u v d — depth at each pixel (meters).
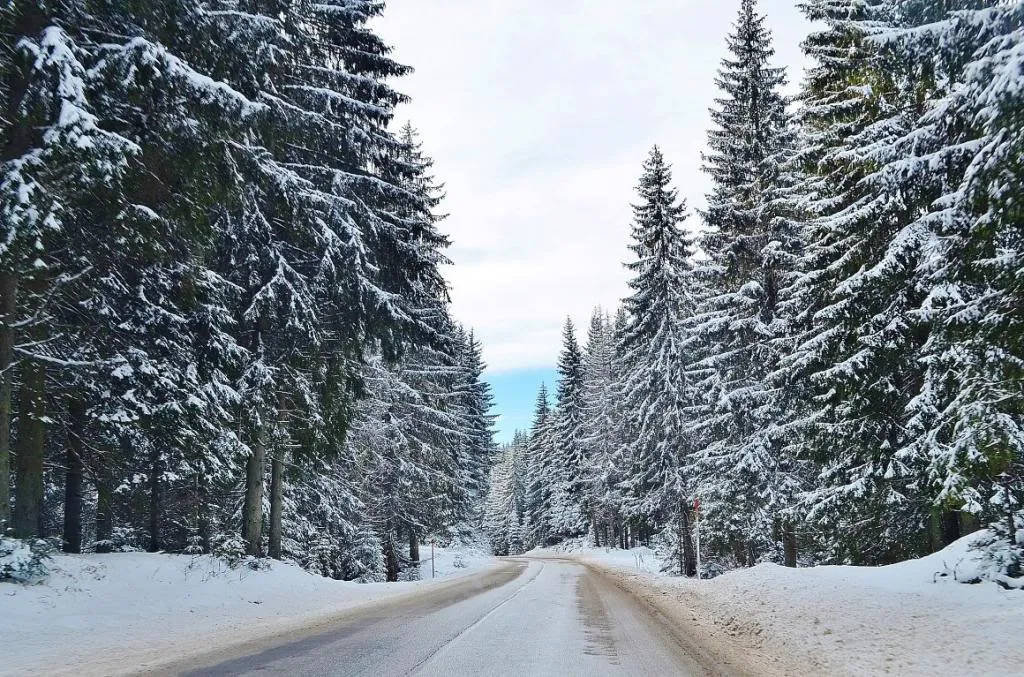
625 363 34.81
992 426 9.80
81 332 14.69
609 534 58.59
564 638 9.67
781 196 23.09
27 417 14.03
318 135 18.27
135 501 20.16
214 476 17.20
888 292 14.42
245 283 19.56
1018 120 7.40
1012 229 8.79
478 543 66.44
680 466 27.98
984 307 10.34
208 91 12.11
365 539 31.38
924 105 14.62
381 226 20.94
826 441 17.14
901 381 15.76
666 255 28.95
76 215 12.18
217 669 7.34
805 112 16.55
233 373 17.91
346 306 19.91
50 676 7.07
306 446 20.77
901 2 12.56
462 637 9.63
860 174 15.62
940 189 12.47
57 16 11.58
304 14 18.62
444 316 25.69
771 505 22.23
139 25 12.30
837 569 15.19
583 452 65.31
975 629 8.39
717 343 25.50
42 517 23.52
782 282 23.03
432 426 33.50
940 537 16.72
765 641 9.79
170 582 14.91
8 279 12.15
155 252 13.46
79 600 11.68
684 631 10.98
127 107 12.18
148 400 14.99
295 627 11.09
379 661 7.77
